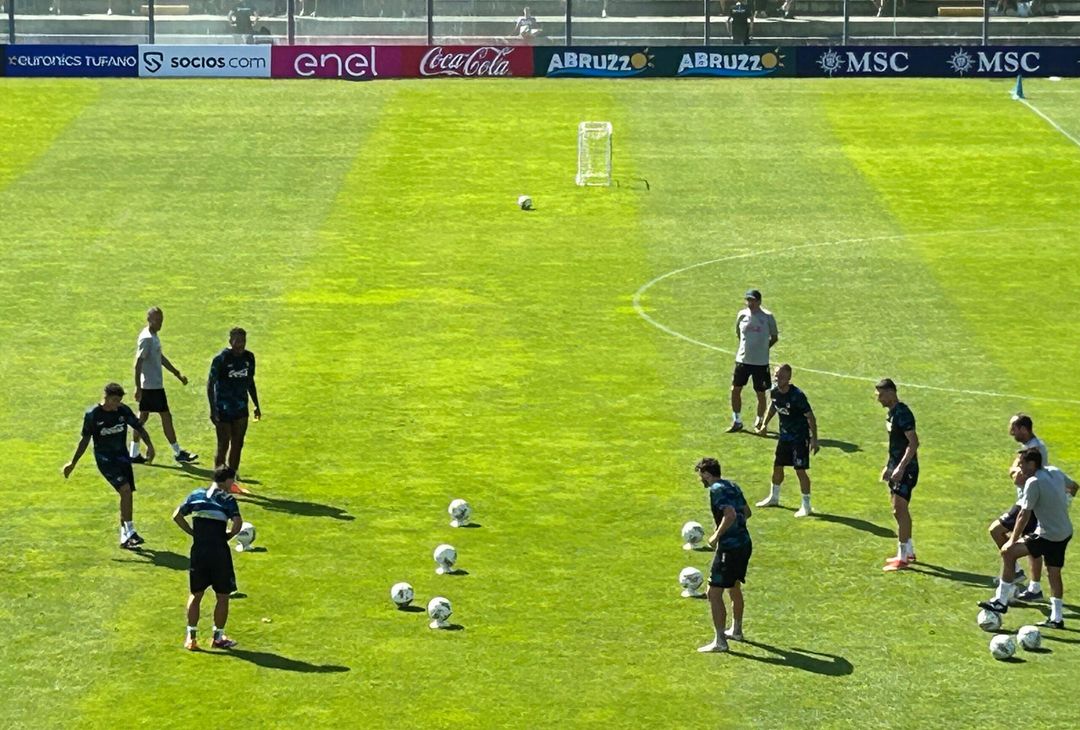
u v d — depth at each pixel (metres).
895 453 26.53
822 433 33.72
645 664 22.91
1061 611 24.16
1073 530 26.77
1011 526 24.95
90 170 59.03
